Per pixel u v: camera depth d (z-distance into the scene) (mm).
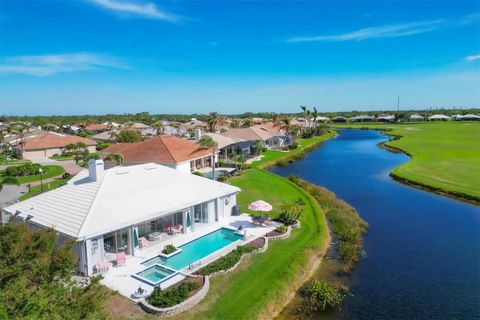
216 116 122062
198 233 32656
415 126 182250
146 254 28078
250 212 39531
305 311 22719
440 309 23156
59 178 61875
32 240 16031
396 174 64188
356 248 31688
